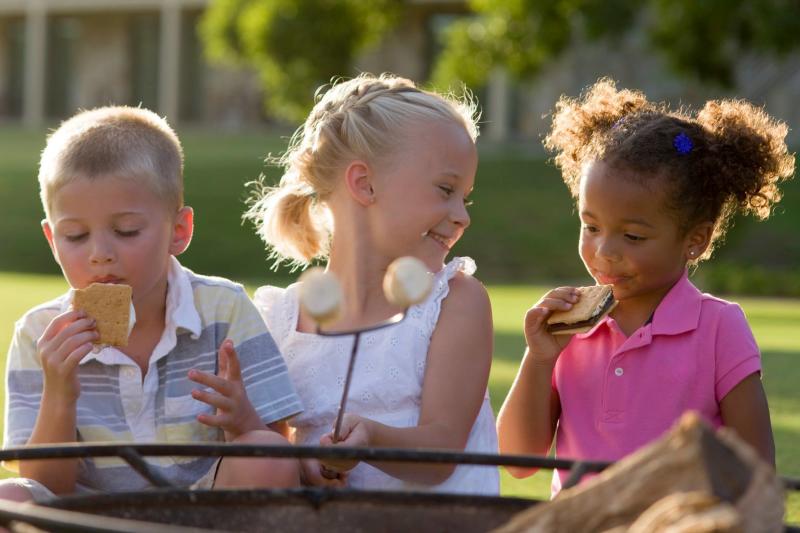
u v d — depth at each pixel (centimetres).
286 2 4038
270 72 4162
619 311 460
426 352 421
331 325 437
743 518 216
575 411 455
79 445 277
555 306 439
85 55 6159
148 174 406
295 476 377
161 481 282
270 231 482
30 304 1648
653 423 440
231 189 3306
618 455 442
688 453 219
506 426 466
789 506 507
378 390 417
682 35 2814
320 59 4034
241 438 374
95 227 400
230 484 378
